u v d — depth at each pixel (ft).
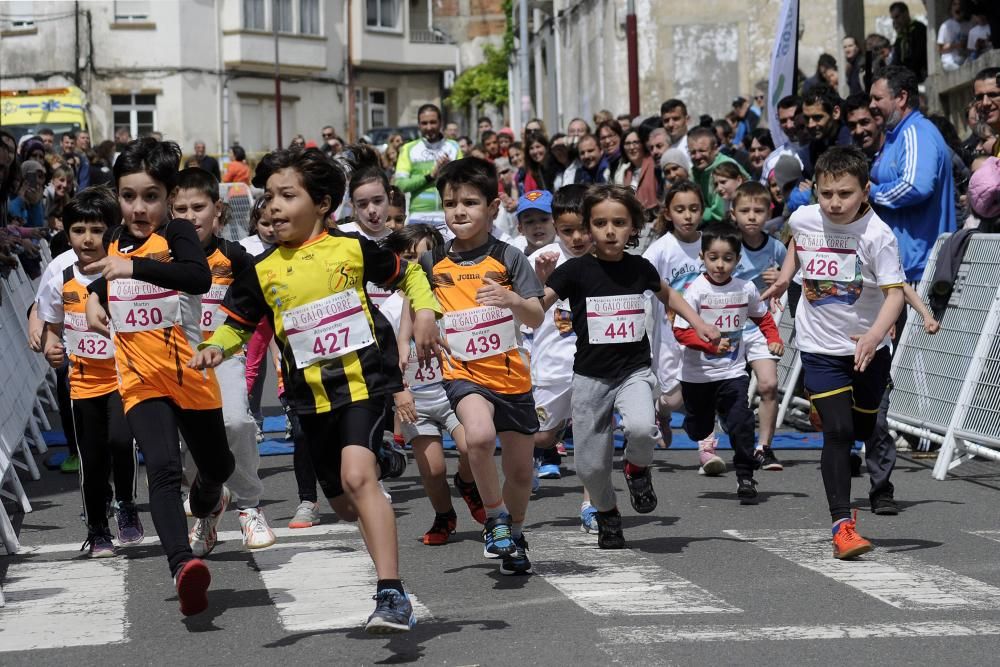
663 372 43.78
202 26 236.63
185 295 27.89
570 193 36.37
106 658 23.68
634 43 95.66
